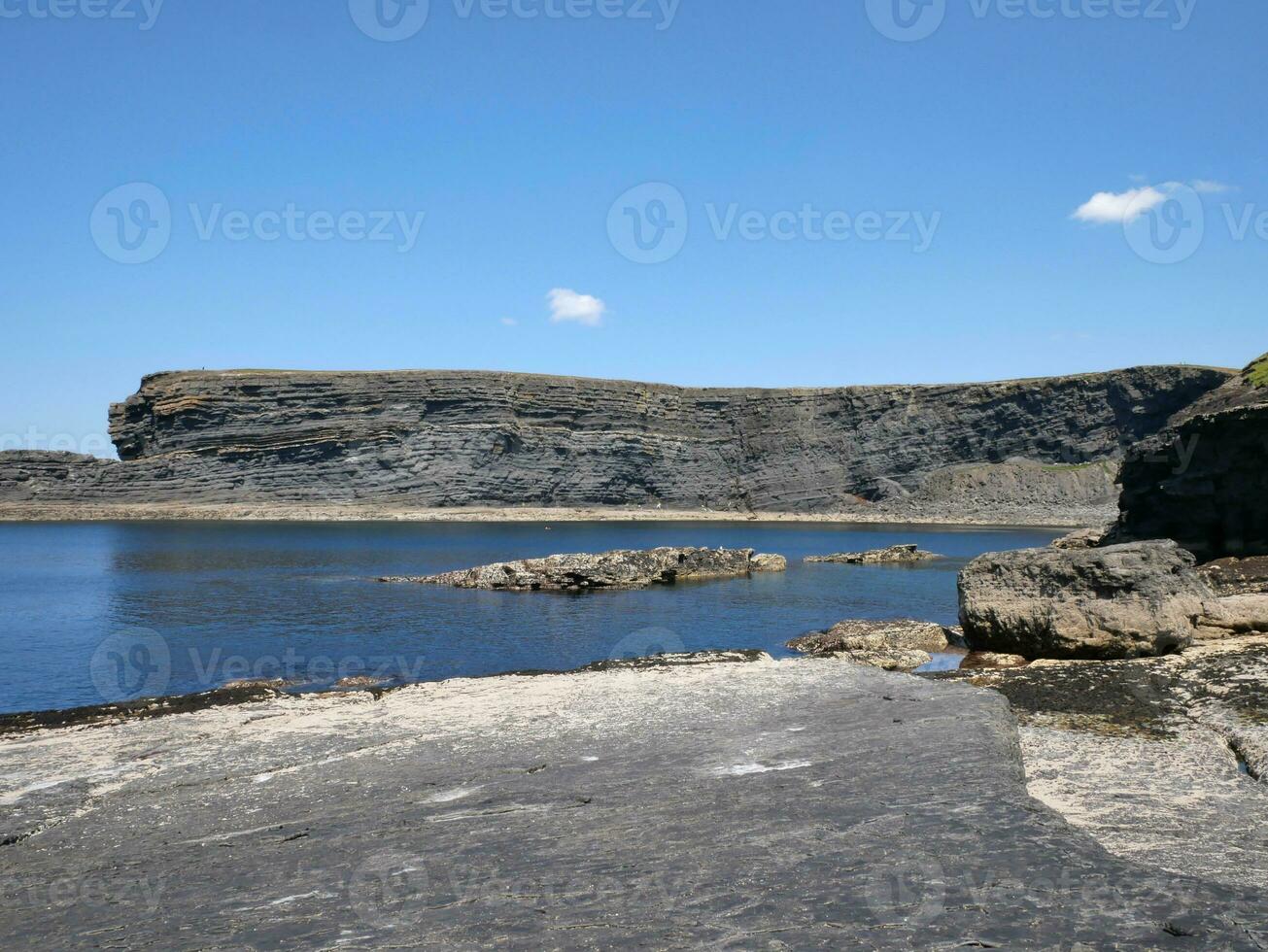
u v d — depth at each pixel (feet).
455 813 35.63
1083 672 66.23
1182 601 78.89
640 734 48.08
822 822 30.68
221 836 35.06
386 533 436.76
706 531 477.77
